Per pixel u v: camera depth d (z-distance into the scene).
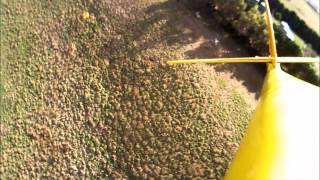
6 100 33.88
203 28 34.62
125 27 34.91
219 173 28.25
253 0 33.94
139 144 30.22
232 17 34.03
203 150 29.09
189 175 28.52
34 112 33.03
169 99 31.22
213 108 30.50
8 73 35.06
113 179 29.62
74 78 33.88
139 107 31.45
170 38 33.69
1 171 31.09
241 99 31.34
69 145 31.33
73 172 30.36
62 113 32.66
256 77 33.16
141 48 33.62
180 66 32.16
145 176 29.14
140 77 32.53
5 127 32.78
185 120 30.23
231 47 34.12
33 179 30.55
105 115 31.88
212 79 31.83
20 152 31.66
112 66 33.62
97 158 30.56
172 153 29.41
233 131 29.70
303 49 33.66
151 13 35.09
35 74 34.62
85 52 34.78
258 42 33.16
